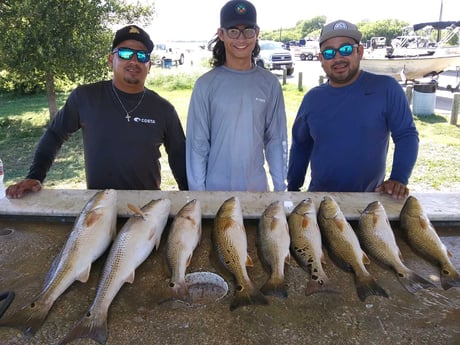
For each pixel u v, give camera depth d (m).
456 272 1.81
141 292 1.73
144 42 2.86
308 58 30.89
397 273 1.82
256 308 1.62
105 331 1.46
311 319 1.57
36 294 1.71
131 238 1.81
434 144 7.51
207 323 1.55
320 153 2.97
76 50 8.28
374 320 1.57
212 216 2.31
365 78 2.84
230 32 2.51
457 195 2.56
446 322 1.55
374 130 2.81
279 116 2.79
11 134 9.04
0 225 2.29
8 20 8.03
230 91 2.62
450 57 13.40
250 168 2.73
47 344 1.45
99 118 2.86
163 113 2.99
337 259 1.94
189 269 1.90
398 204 2.43
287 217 2.24
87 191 2.63
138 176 2.93
